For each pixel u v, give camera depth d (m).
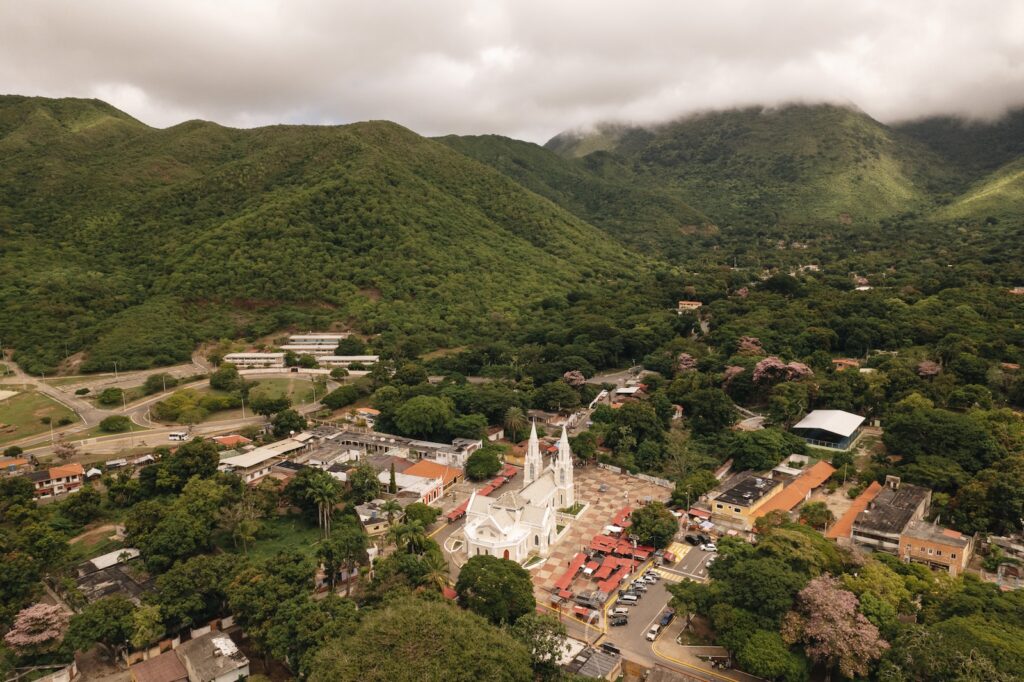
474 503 147.62
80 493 154.12
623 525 153.75
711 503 160.00
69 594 119.56
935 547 125.31
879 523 136.25
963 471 156.38
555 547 146.88
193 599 112.50
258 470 183.50
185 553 131.38
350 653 88.25
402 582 113.38
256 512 149.00
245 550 140.38
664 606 123.69
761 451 180.88
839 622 97.00
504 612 111.06
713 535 150.75
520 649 93.69
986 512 139.50
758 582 106.50
